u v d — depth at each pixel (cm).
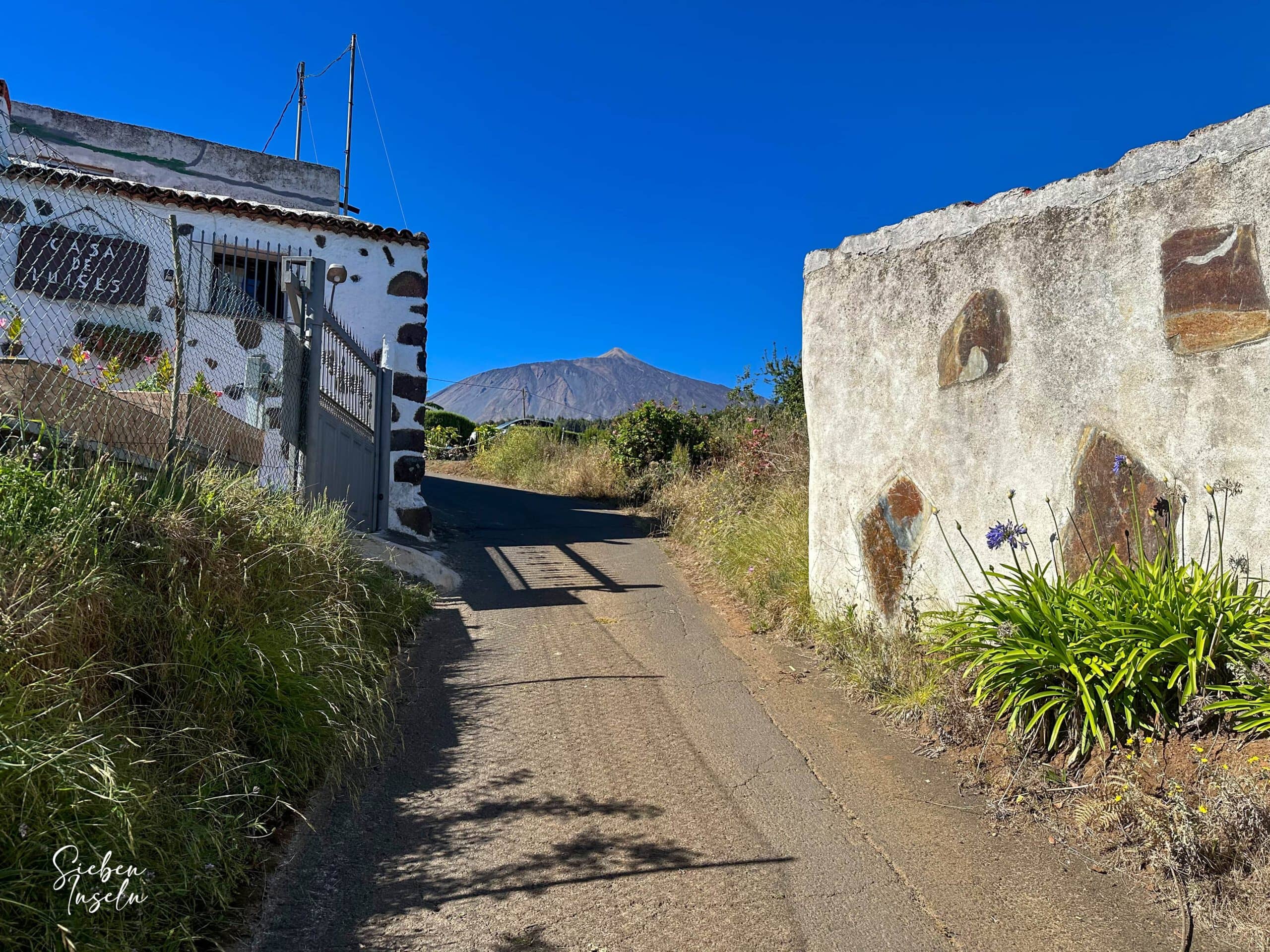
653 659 548
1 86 916
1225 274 358
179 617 338
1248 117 354
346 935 257
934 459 501
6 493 313
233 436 593
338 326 728
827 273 603
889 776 377
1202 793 289
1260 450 343
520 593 738
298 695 361
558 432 2192
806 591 627
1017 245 453
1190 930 255
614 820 333
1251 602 327
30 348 817
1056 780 340
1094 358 411
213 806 285
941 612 451
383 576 611
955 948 254
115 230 893
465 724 430
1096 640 346
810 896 282
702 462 1510
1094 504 408
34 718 245
